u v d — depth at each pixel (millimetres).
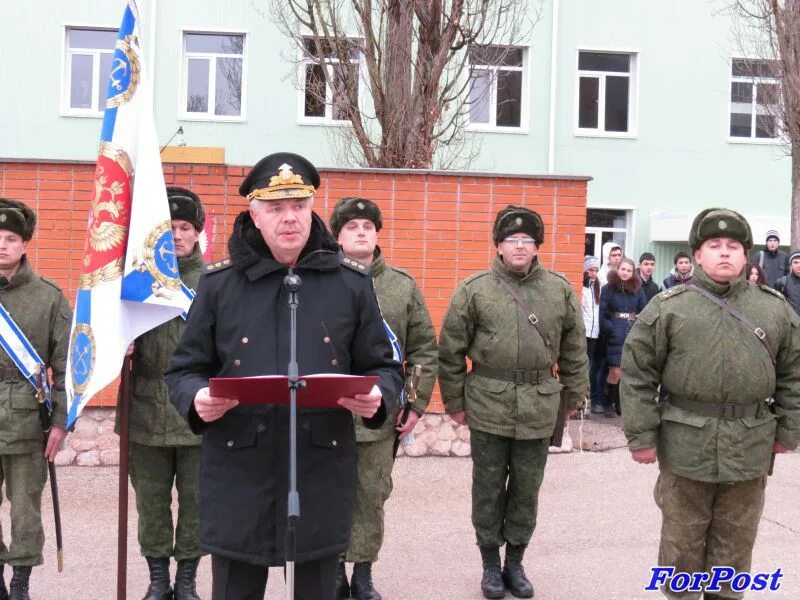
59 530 4480
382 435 4625
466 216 7602
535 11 14375
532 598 4734
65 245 7285
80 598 4637
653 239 16031
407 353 4918
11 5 14820
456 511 6273
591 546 5578
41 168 7258
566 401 5020
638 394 4082
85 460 7289
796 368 4027
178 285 4098
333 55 9195
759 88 13516
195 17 15031
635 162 16219
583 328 5109
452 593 4805
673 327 3990
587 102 16344
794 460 7867
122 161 4031
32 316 4410
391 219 7559
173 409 4461
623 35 16094
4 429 4281
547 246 7668
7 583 4715
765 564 5262
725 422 3932
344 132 11102
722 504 4059
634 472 7355
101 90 15211
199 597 4629
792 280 10656
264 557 2906
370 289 3104
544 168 15922
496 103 15867
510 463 4926
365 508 4602
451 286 7594
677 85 16266
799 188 12586
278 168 2941
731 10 15992
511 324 4859
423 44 8516
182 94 15164
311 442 2922
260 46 15141
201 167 7301
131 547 5445
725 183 16406
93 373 3857
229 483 2938
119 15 15008
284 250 2959
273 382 2652
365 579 4645
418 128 8570
